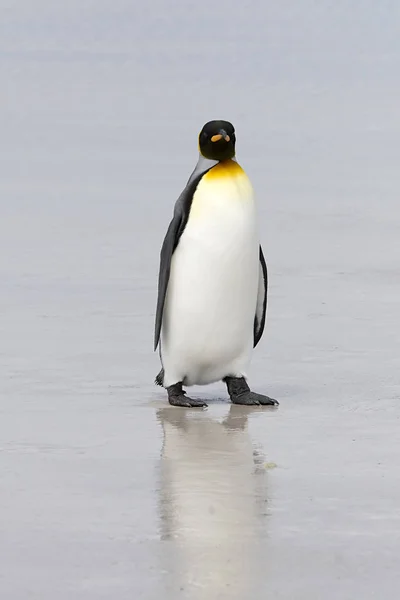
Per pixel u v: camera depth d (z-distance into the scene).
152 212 45.28
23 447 18.27
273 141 64.00
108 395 21.84
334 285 32.59
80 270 34.69
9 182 52.12
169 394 21.42
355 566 13.24
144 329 27.50
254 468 17.03
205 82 92.38
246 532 14.34
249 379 23.09
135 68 102.19
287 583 12.79
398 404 20.89
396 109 76.62
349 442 18.41
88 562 13.41
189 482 16.38
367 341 26.09
